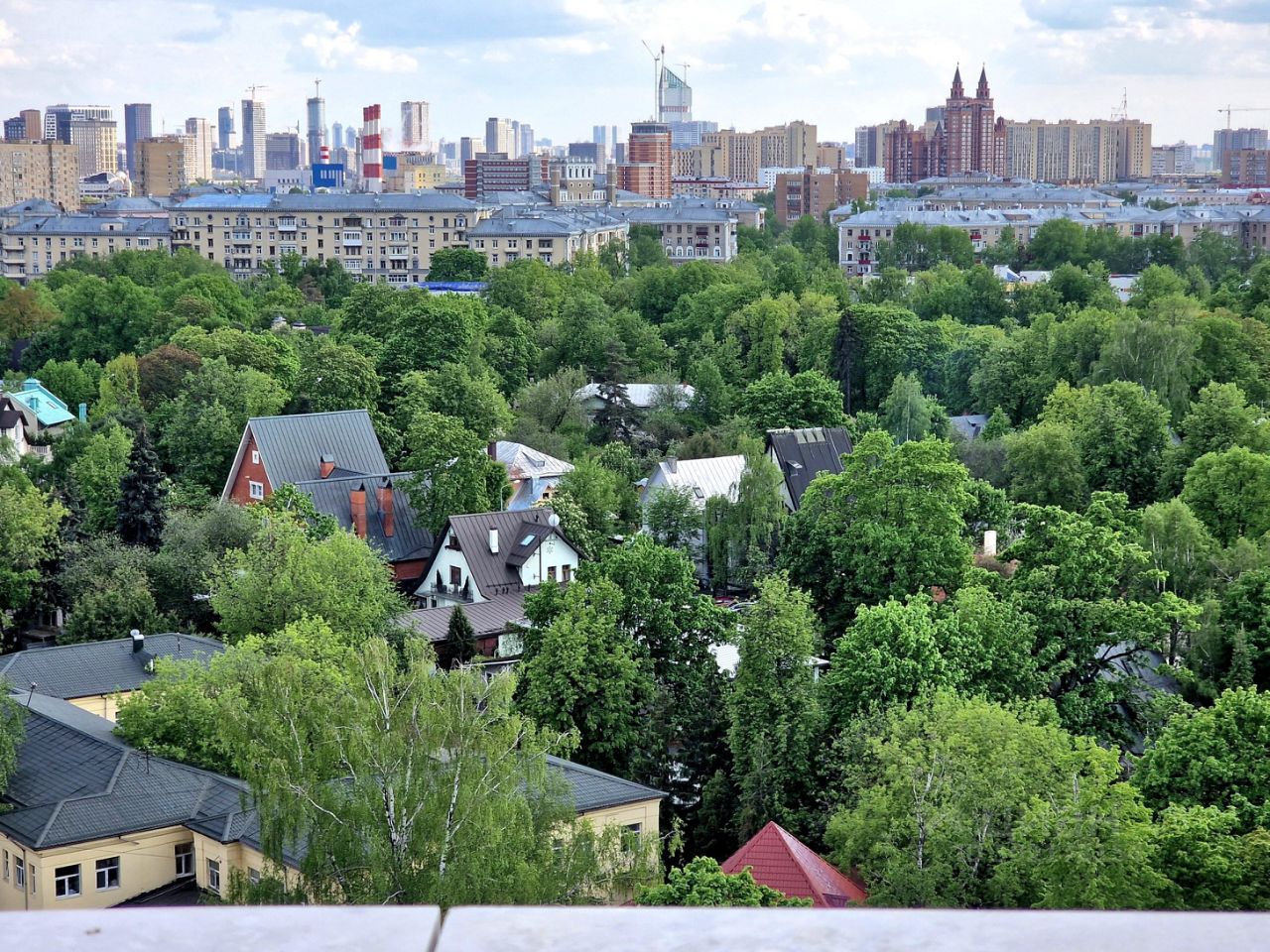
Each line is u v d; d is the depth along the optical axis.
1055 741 55.12
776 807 64.38
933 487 95.62
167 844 56.19
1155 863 51.34
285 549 84.38
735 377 185.88
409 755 43.50
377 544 111.75
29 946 4.26
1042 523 83.31
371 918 4.38
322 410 143.12
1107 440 138.50
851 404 185.00
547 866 44.72
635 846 47.59
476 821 42.72
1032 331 179.12
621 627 77.19
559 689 69.88
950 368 181.62
